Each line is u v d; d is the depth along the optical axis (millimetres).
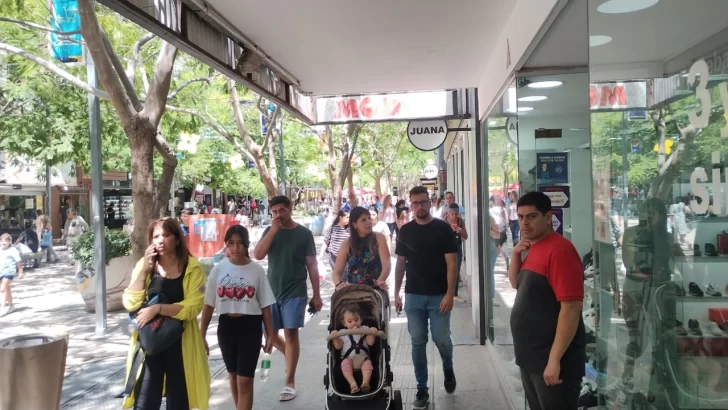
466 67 7066
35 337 4359
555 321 3365
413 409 5531
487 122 7375
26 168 25641
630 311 2768
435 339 5652
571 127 3941
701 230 2006
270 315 5207
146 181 7484
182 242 4527
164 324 4281
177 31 4262
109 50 7449
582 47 3359
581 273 3312
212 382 6742
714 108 1868
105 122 14844
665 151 2250
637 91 2461
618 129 2727
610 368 3158
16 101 14672
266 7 4719
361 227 5836
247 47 5840
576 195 4035
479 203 7898
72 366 7613
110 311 11414
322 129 20859
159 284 4426
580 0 3104
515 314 3551
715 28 1829
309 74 7242
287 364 6012
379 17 5023
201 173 27500
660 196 2324
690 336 2125
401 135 32375
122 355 8188
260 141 24344
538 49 4207
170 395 4465
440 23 5234
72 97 13961
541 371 3396
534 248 3500
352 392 4629
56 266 21234
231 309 5012
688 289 2131
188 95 14352
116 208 35312
